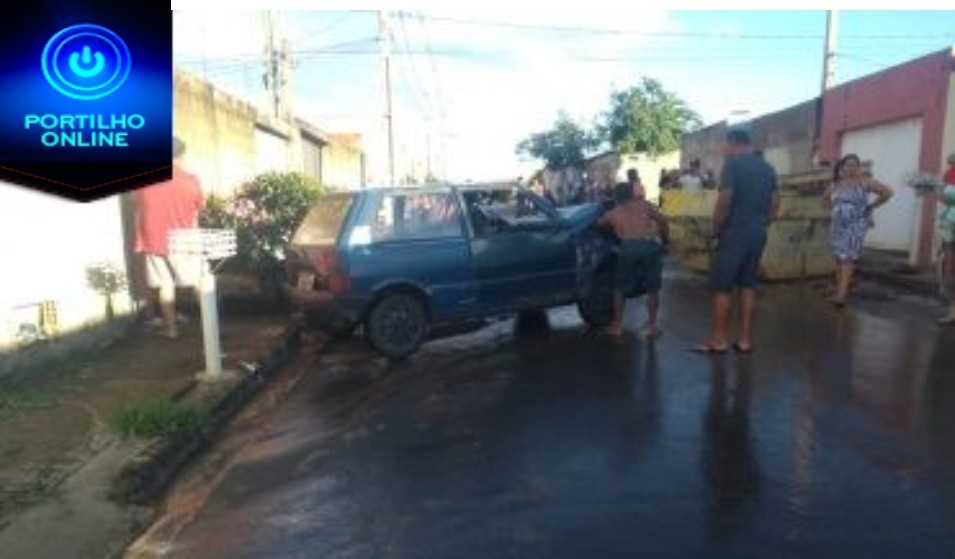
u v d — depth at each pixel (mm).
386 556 4285
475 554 4238
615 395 6918
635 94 41812
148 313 10461
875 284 13305
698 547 4199
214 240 7734
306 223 9305
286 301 11242
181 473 5863
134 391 7301
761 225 8016
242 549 4496
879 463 5207
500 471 5332
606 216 9336
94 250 9164
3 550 4469
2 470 5488
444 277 8930
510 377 7723
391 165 31672
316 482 5367
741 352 8312
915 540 4191
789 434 5785
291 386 8070
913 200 15797
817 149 20812
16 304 7699
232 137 15586
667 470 5199
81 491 5156
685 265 15477
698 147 30672
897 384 7020
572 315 10883
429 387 7543
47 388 7414
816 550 4117
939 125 14906
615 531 4402
